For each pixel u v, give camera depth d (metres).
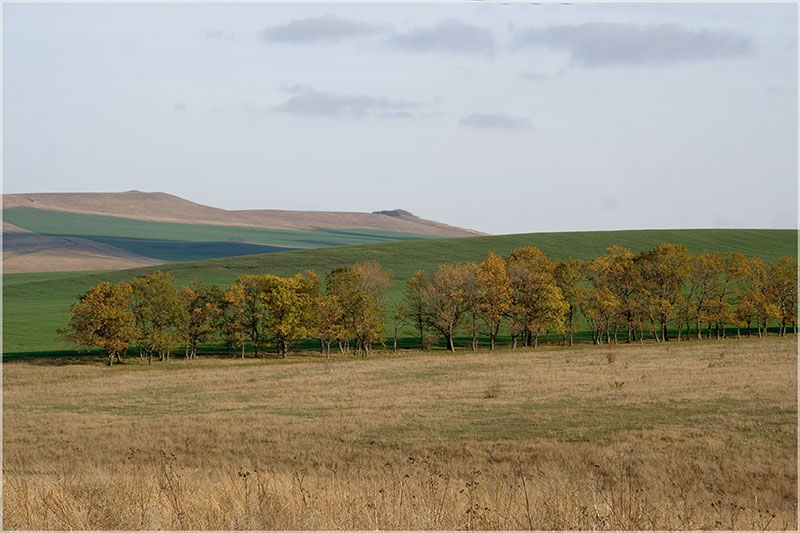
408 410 45.19
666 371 58.53
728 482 26.47
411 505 13.48
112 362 96.69
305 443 36.91
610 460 30.03
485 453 32.69
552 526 12.84
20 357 100.00
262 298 102.25
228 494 14.25
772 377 50.62
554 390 50.47
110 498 13.77
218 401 55.91
